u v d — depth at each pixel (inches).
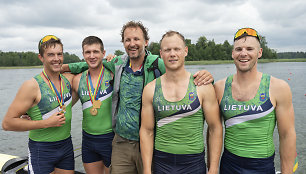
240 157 101.3
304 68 2361.0
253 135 99.2
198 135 106.6
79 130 396.5
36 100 122.7
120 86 130.9
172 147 106.4
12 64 5629.9
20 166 164.9
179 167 107.1
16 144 344.2
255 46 97.0
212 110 105.0
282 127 99.3
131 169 133.6
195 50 5201.8
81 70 148.3
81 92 140.3
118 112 131.3
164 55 104.5
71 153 138.9
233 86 104.7
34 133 127.3
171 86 106.3
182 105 103.2
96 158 145.9
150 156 113.4
